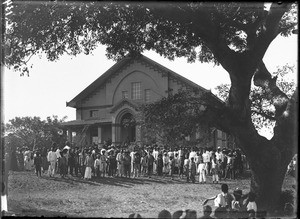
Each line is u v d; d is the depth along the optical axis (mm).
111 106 40750
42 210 15633
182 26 17656
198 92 18188
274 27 16078
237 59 16141
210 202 18234
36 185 21719
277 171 16234
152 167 27656
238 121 16250
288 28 17797
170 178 26562
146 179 25875
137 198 19281
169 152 28234
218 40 16078
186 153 27625
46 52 18094
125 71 40781
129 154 27359
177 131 17531
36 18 16219
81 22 16953
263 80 18328
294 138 16203
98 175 25734
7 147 24016
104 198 19000
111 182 24266
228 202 14281
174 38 19562
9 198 17625
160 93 38688
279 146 16328
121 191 21406
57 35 17312
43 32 16969
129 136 38688
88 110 41750
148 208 16562
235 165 27250
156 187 22891
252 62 16125
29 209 15461
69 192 20656
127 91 40625
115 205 17359
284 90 18797
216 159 26359
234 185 24188
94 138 41281
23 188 20375
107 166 27141
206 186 23641
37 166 24672
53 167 25172
